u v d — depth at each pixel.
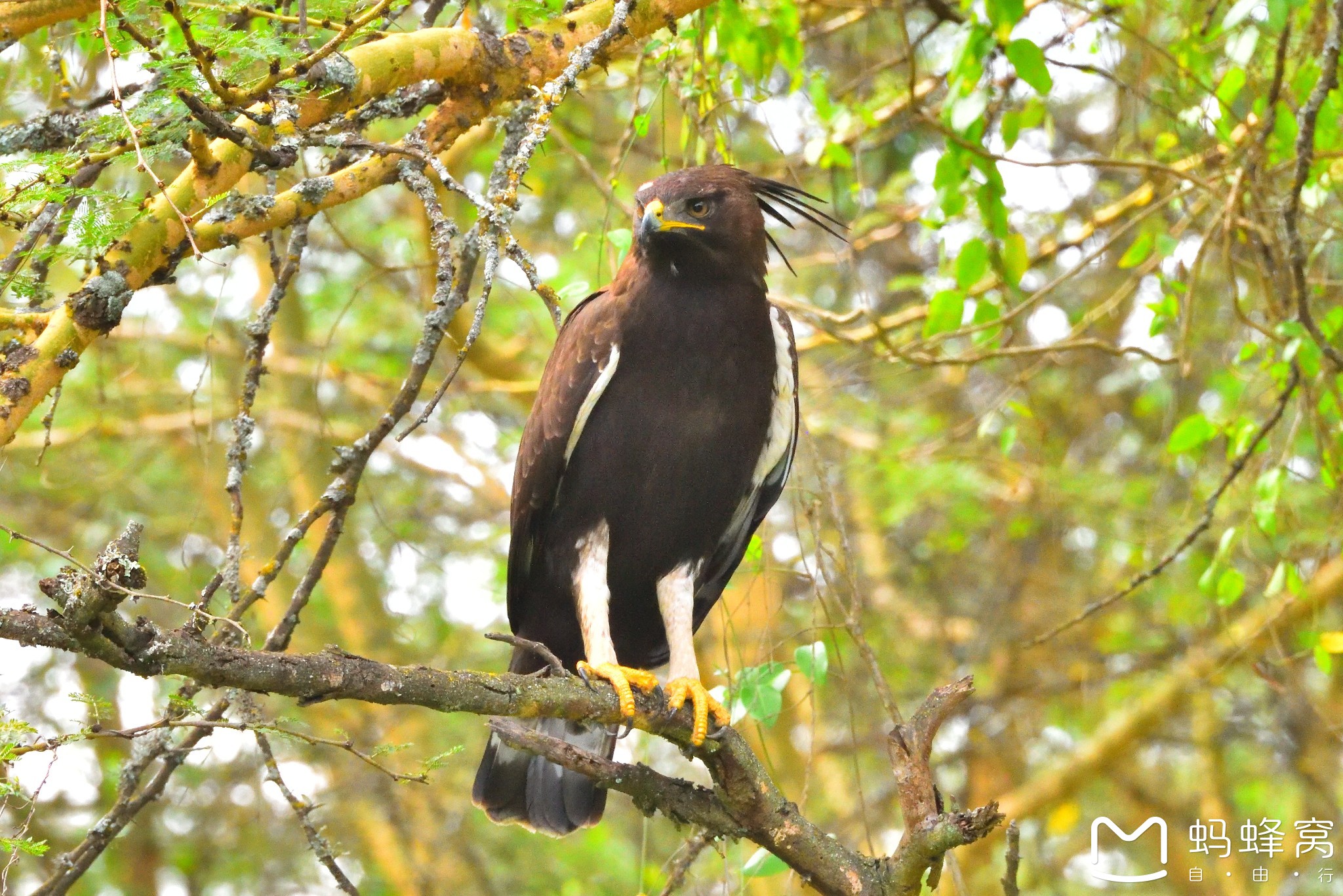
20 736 5.68
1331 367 9.66
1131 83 11.37
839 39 14.67
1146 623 16.22
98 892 15.35
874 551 16.83
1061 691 16.38
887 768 15.51
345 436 15.62
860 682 15.62
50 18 6.51
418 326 15.71
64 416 15.27
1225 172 10.41
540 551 9.02
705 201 8.41
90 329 6.44
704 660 14.08
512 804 8.99
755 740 14.62
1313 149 9.14
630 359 8.47
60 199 5.84
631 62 12.55
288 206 7.09
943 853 6.81
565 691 6.48
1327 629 13.79
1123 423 16.55
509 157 7.79
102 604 4.40
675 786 7.09
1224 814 15.62
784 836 7.07
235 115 6.27
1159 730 16.47
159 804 15.00
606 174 14.56
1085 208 13.69
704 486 8.69
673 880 8.21
